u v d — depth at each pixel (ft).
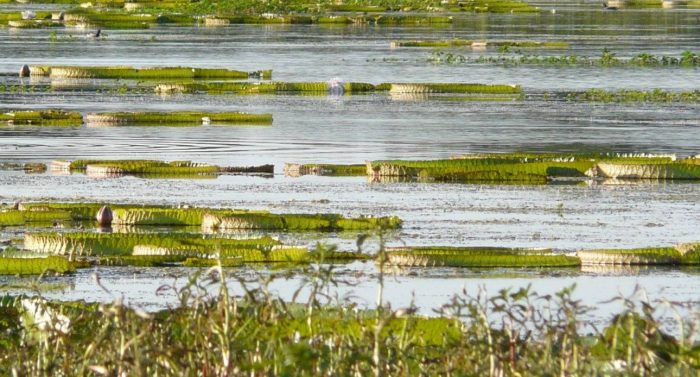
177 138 484.74
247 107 597.52
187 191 360.89
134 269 259.19
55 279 249.34
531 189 373.40
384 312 143.23
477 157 411.13
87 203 332.19
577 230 306.55
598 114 572.92
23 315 184.44
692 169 397.80
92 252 273.75
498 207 339.36
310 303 135.85
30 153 437.99
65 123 529.86
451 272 258.57
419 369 132.36
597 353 146.61
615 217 325.42
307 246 281.33
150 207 321.93
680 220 321.93
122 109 581.12
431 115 568.41
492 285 246.27
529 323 191.01
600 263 268.62
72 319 150.10
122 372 122.93
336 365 126.21
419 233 299.99
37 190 359.25
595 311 221.25
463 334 139.74
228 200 345.10
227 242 276.21
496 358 128.98
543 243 289.94
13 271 255.50
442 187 375.25
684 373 127.34
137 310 121.49
